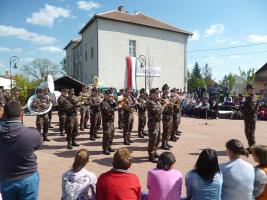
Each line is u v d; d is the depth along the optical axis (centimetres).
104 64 3194
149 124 916
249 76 5425
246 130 1034
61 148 1089
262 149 448
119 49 3272
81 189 430
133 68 2634
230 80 5400
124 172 403
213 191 411
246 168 428
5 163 391
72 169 445
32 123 1683
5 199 399
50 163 902
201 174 414
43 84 2259
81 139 1248
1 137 389
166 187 433
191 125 1747
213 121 1966
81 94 1398
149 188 446
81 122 1445
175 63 3688
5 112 398
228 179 427
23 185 393
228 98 2398
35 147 405
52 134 1337
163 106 1020
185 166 883
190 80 7469
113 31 3231
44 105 1187
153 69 3428
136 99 1290
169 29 3575
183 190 675
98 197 404
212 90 2575
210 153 416
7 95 1489
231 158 443
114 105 1005
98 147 1109
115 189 391
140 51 3409
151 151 917
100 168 851
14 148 388
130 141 1190
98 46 3155
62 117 1289
